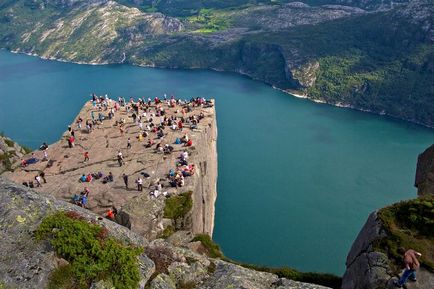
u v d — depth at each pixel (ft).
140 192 202.18
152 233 168.66
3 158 274.36
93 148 253.24
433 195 124.67
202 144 270.46
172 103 329.11
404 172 554.46
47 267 80.69
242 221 395.34
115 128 281.74
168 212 185.57
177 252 101.76
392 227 113.09
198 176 230.68
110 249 85.76
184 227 188.34
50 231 85.51
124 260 85.20
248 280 96.94
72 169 228.63
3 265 79.87
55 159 241.76
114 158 238.89
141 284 86.28
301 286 98.12
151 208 176.65
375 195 485.56
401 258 104.01
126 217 171.22
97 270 81.76
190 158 238.89
